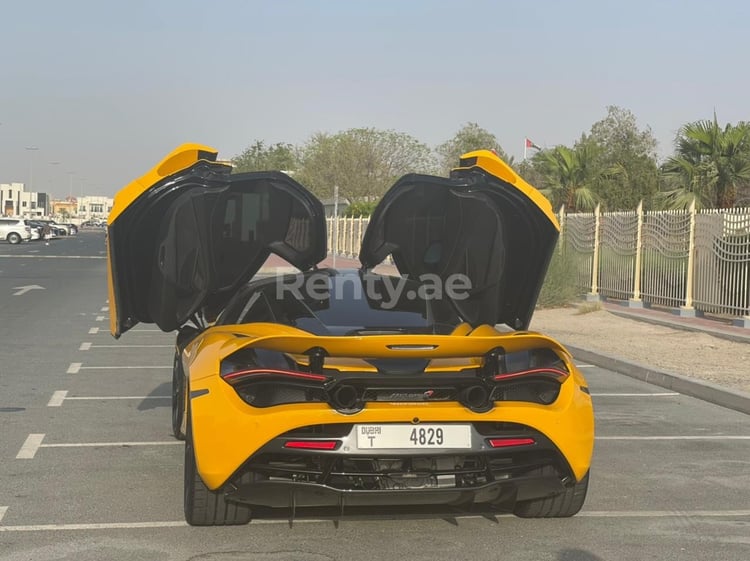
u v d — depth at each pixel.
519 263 6.75
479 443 4.84
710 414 9.18
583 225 23.19
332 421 4.75
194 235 6.38
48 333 15.27
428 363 5.05
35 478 6.40
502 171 6.23
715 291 17.16
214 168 6.49
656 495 6.16
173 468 6.71
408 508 5.73
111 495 5.99
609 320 17.80
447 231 6.55
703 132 22.77
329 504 4.90
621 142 45.47
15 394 9.70
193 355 5.64
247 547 4.98
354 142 62.06
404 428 4.80
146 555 4.84
